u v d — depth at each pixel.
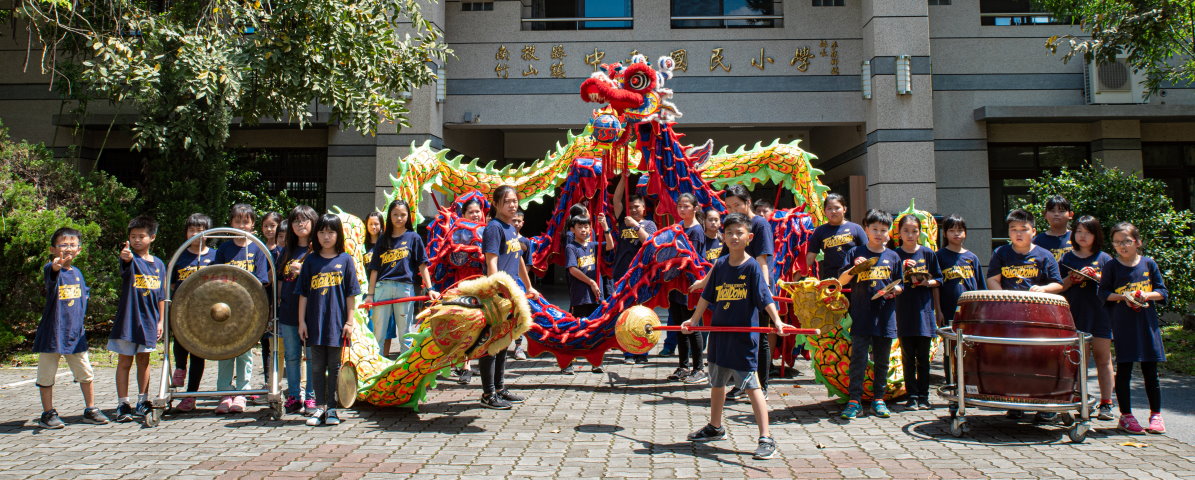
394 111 10.15
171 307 5.26
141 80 8.20
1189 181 15.22
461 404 6.00
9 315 8.42
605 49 14.13
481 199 7.98
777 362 8.45
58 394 6.60
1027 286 5.55
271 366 5.49
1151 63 10.34
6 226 8.28
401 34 13.26
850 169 14.92
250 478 3.97
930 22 14.83
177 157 11.06
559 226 7.78
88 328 10.23
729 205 6.54
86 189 9.90
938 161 14.64
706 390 6.63
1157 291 5.00
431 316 5.09
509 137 17.73
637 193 8.08
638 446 4.65
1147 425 5.20
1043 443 4.74
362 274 6.35
